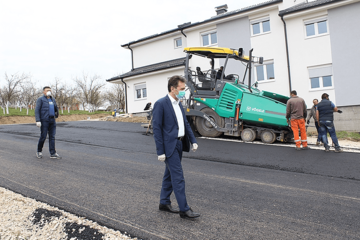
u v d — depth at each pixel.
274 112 9.03
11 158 6.70
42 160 6.51
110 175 5.25
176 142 3.42
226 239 2.88
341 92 13.60
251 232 3.04
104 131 12.02
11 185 4.61
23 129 12.59
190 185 4.74
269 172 5.66
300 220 3.35
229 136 10.78
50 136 6.75
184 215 3.37
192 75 10.63
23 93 30.61
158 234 2.99
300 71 14.58
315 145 9.14
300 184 4.84
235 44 16.59
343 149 8.35
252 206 3.80
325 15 13.97
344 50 13.50
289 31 14.83
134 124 15.05
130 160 6.57
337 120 13.68
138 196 4.14
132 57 22.89
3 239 2.98
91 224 3.22
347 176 5.37
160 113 3.40
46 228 3.17
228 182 4.93
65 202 3.88
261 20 15.90
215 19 16.89
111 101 42.97
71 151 7.65
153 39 21.16
